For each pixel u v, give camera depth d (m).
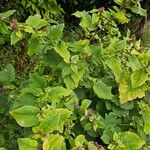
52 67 0.78
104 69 0.82
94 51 0.78
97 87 0.75
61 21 2.38
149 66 0.75
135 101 0.80
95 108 0.80
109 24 0.86
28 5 2.15
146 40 2.55
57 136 0.58
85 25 0.84
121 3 0.86
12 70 0.81
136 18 2.82
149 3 2.61
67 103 0.68
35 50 0.74
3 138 0.74
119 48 0.78
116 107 0.78
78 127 0.75
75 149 0.62
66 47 0.74
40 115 0.59
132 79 0.74
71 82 0.75
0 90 0.80
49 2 2.25
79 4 2.69
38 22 0.74
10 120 0.75
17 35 0.72
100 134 0.74
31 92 0.69
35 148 0.55
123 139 0.68
